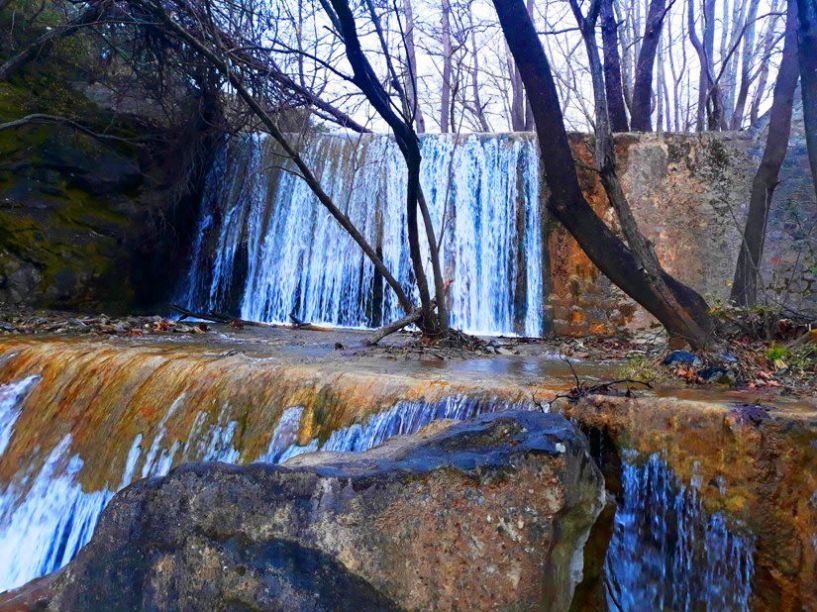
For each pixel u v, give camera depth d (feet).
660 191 33.60
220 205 39.52
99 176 34.12
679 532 12.19
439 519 8.70
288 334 29.55
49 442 18.66
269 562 8.40
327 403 16.30
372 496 8.72
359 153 38.52
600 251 19.61
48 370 20.16
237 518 8.67
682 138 33.83
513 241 35.17
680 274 32.83
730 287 32.07
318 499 8.70
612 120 40.11
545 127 18.92
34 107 32.71
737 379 16.51
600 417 13.42
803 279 26.86
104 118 35.17
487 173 36.35
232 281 38.47
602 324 32.89
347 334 30.35
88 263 33.14
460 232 36.17
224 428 16.96
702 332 18.98
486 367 19.98
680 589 12.10
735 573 11.57
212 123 35.35
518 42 18.43
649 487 12.63
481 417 10.53
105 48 35.09
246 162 39.83
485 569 8.55
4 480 18.54
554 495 9.00
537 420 9.96
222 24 30.07
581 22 19.43
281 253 38.09
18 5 34.19
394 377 16.43
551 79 18.78
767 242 30.50
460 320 35.37
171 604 8.46
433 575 8.44
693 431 12.21
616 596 12.54
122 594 8.70
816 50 20.52
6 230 30.81
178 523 8.80
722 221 32.76
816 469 10.97
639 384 16.40
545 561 8.72
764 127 33.06
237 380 17.57
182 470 9.10
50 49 33.71
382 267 25.94
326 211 37.86
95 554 9.03
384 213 37.27
